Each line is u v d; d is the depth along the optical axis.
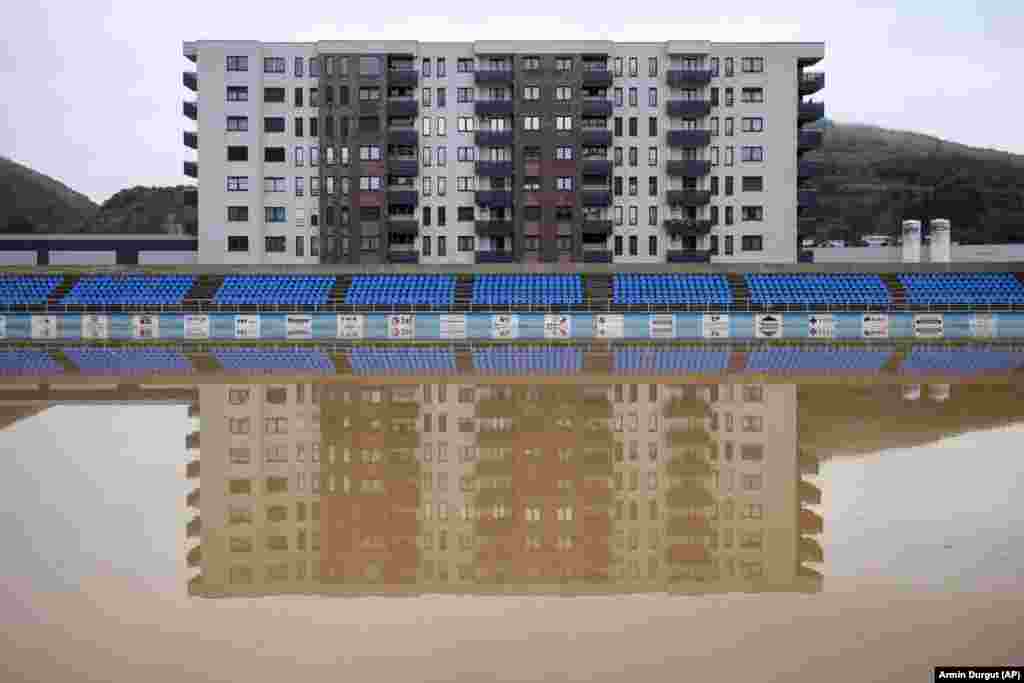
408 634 14.81
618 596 16.67
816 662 13.56
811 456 29.31
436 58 90.25
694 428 34.41
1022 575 17.50
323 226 89.44
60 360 60.00
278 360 59.94
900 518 21.92
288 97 90.00
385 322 76.31
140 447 31.06
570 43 88.44
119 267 82.94
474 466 27.89
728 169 91.00
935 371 53.56
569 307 76.06
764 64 90.69
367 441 31.98
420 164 90.62
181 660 13.73
